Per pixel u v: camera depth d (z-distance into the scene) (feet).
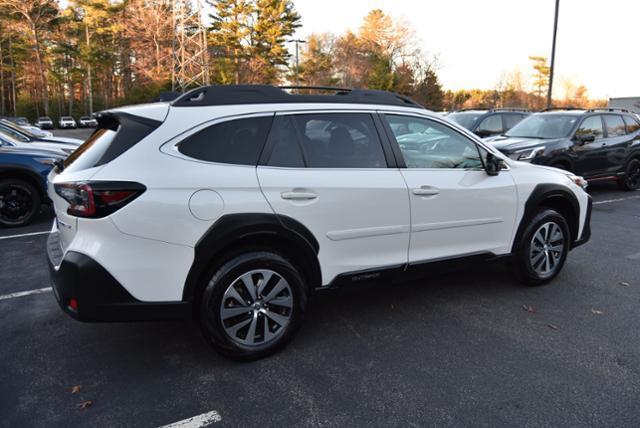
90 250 8.99
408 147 12.30
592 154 31.40
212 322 9.93
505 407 8.98
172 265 9.41
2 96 227.81
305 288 10.98
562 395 9.36
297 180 10.44
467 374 10.11
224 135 10.09
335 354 10.95
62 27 205.46
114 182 8.96
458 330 12.17
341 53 190.19
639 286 15.28
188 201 9.37
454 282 15.62
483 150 13.64
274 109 10.67
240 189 9.84
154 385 9.73
